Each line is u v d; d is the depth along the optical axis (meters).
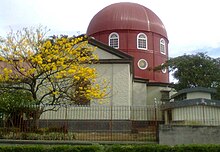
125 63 22.22
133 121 19.14
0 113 16.22
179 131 14.09
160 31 33.94
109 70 22.14
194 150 10.17
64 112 20.08
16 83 17.98
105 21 33.09
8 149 10.49
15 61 17.70
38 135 15.34
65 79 19.06
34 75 17.72
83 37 19.86
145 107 19.48
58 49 17.41
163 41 34.22
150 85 30.20
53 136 15.34
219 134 13.87
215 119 15.75
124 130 18.53
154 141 14.74
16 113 16.27
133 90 28.28
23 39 18.06
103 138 15.67
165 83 30.39
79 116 20.31
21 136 15.30
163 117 18.52
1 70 19.58
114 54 22.52
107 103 21.30
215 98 25.52
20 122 16.11
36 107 16.69
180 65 27.03
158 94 29.94
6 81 17.36
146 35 32.62
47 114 20.00
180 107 16.69
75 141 14.69
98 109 20.45
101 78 21.92
